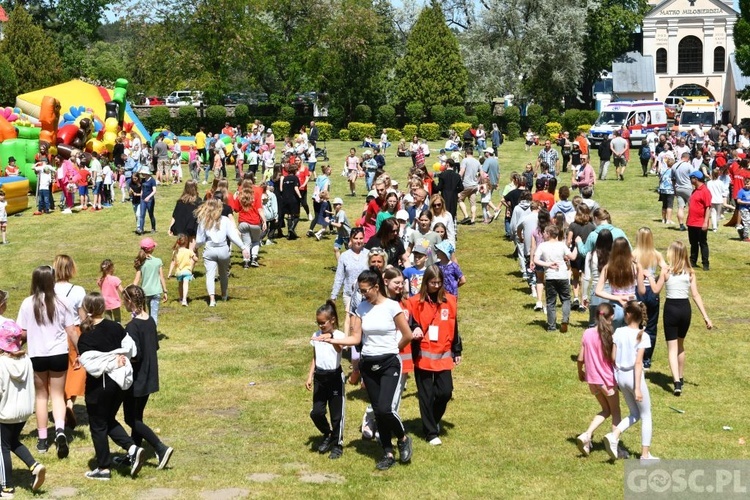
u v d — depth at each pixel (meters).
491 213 28.48
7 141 35.22
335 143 55.91
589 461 10.09
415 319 10.39
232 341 15.33
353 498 9.05
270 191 24.19
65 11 76.50
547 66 66.19
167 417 11.59
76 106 43.62
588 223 16.88
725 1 87.31
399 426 9.80
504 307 17.58
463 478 9.58
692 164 27.75
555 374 13.30
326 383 10.17
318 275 20.77
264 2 61.81
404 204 18.72
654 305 13.21
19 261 22.47
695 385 12.93
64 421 10.34
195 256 18.30
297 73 63.25
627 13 72.62
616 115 51.72
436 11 62.06
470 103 66.06
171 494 9.17
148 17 61.12
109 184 31.58
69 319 10.38
